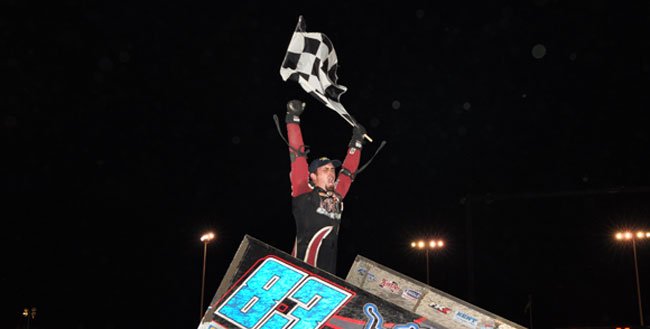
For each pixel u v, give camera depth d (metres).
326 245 4.73
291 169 4.78
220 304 3.17
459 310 4.31
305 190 4.78
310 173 4.99
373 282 4.53
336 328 3.11
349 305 3.15
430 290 4.42
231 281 3.24
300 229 4.74
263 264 3.28
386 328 3.08
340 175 5.18
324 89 5.16
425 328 3.08
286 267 3.27
